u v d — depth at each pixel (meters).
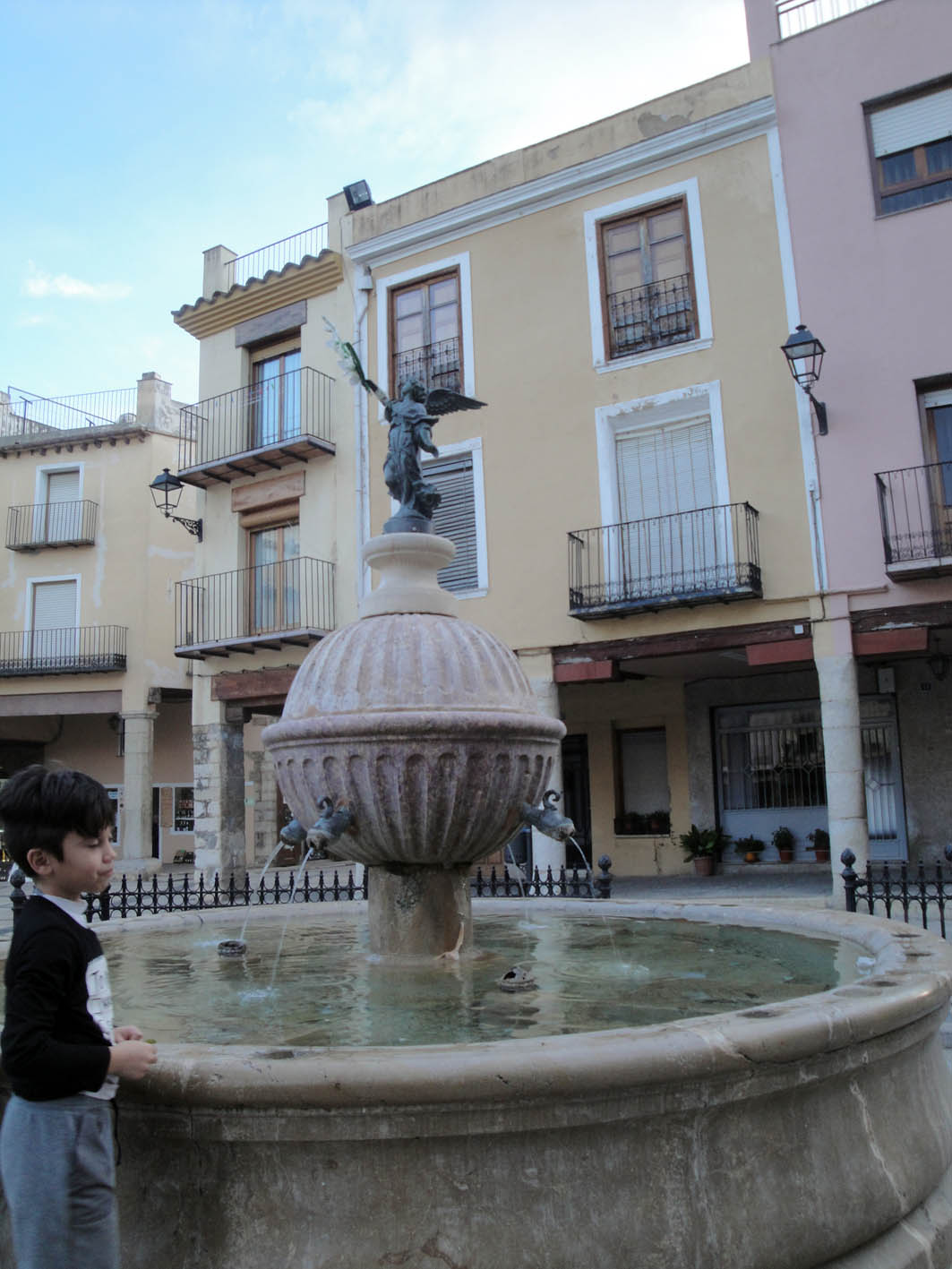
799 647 13.75
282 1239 2.43
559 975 4.46
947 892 12.62
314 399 18.52
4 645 27.28
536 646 15.60
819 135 14.13
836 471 13.62
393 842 4.59
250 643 18.06
